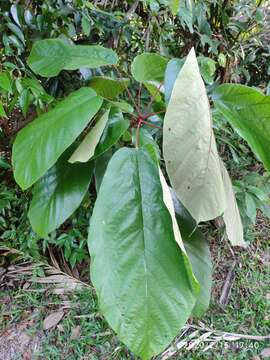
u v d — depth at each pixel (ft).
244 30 4.87
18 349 3.37
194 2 4.07
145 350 1.46
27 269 3.93
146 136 1.98
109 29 3.41
